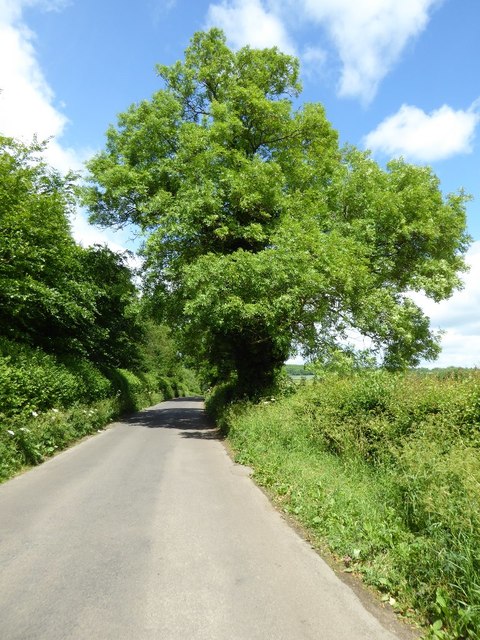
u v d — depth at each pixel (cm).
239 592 438
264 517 679
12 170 1677
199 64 2250
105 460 1114
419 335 2233
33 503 726
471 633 353
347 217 2086
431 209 2119
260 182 1819
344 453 977
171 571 480
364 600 432
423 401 866
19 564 489
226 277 1606
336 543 546
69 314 1817
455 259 2328
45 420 1233
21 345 1477
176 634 361
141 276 2234
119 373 2891
